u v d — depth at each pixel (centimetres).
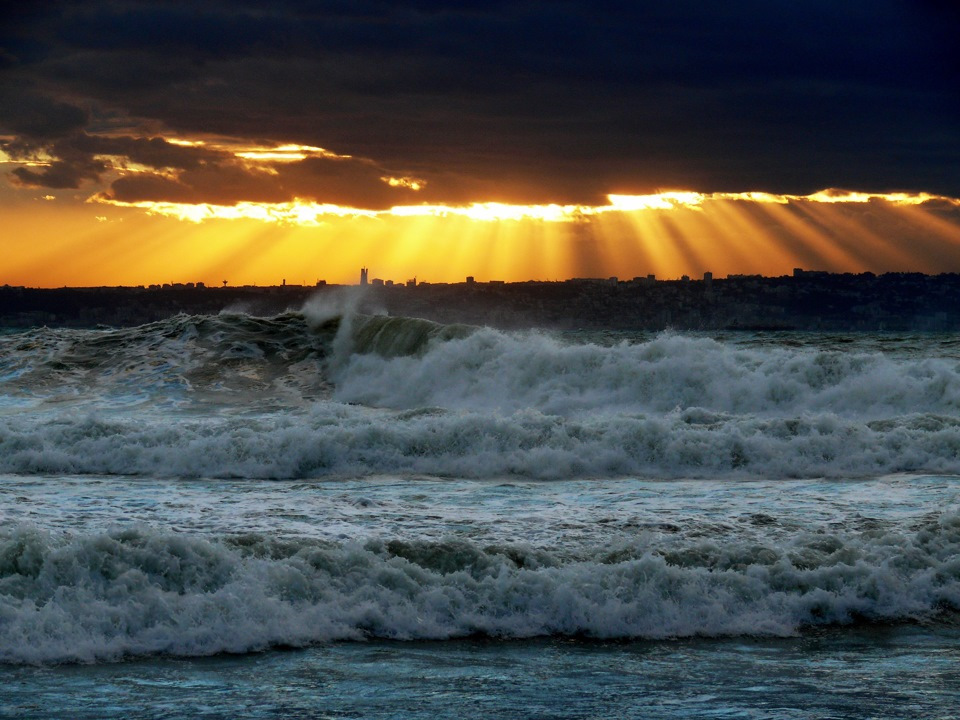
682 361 4128
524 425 2966
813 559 1719
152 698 1199
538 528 2027
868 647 1448
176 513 2152
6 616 1384
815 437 2872
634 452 2812
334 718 1147
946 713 1180
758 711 1184
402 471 2741
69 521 2052
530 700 1216
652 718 1157
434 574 1593
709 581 1622
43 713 1147
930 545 1786
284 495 2397
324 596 1523
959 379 3722
